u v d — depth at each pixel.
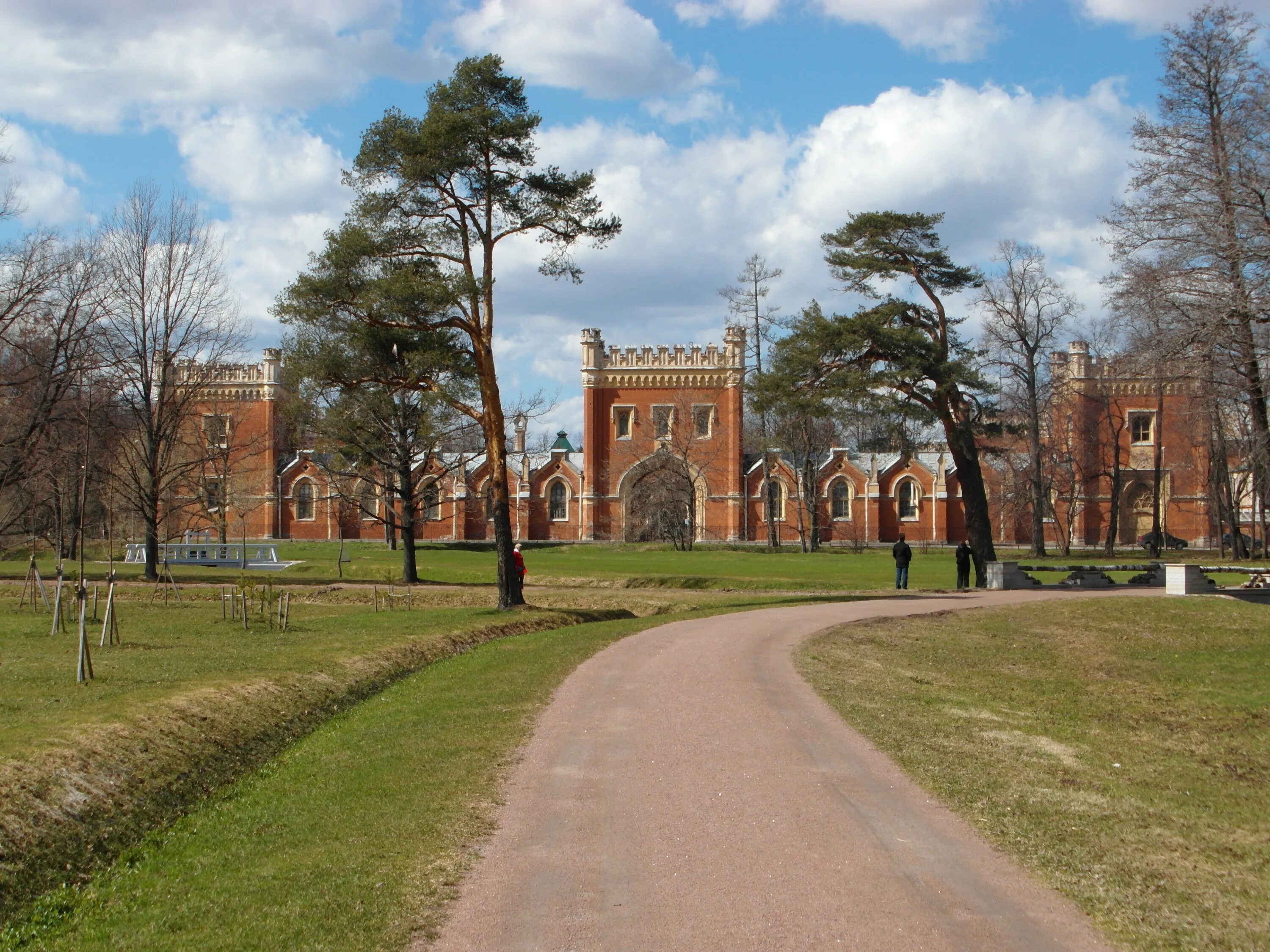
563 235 33.06
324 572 54.91
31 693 17.36
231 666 20.94
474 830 11.16
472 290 30.97
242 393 88.94
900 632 27.70
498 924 8.70
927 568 54.97
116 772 13.43
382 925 8.77
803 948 8.11
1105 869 9.98
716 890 9.33
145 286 46.38
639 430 89.44
